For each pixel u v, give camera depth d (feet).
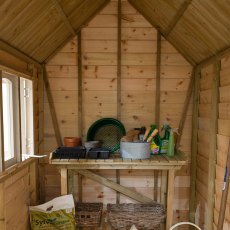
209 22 5.21
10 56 5.63
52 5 5.28
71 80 8.00
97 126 8.01
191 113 8.07
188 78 7.98
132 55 7.93
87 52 7.92
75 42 7.89
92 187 8.14
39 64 7.64
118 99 7.98
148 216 6.70
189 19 5.71
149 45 7.89
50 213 6.58
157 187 8.11
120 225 6.74
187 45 7.07
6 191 5.42
